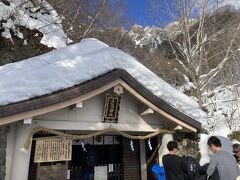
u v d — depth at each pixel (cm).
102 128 596
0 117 421
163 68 1579
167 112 622
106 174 686
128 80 569
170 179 486
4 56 834
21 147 491
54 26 1249
